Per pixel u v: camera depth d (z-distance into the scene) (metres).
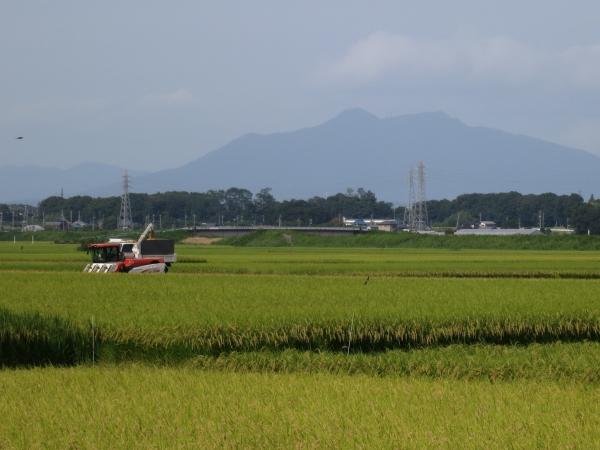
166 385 63.47
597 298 103.88
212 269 193.62
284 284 129.62
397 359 75.69
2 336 80.19
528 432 50.09
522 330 88.38
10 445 48.00
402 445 47.34
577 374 69.88
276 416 53.78
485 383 66.19
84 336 81.25
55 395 59.97
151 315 87.38
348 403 57.38
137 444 47.94
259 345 81.31
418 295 109.00
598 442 48.00
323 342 83.81
